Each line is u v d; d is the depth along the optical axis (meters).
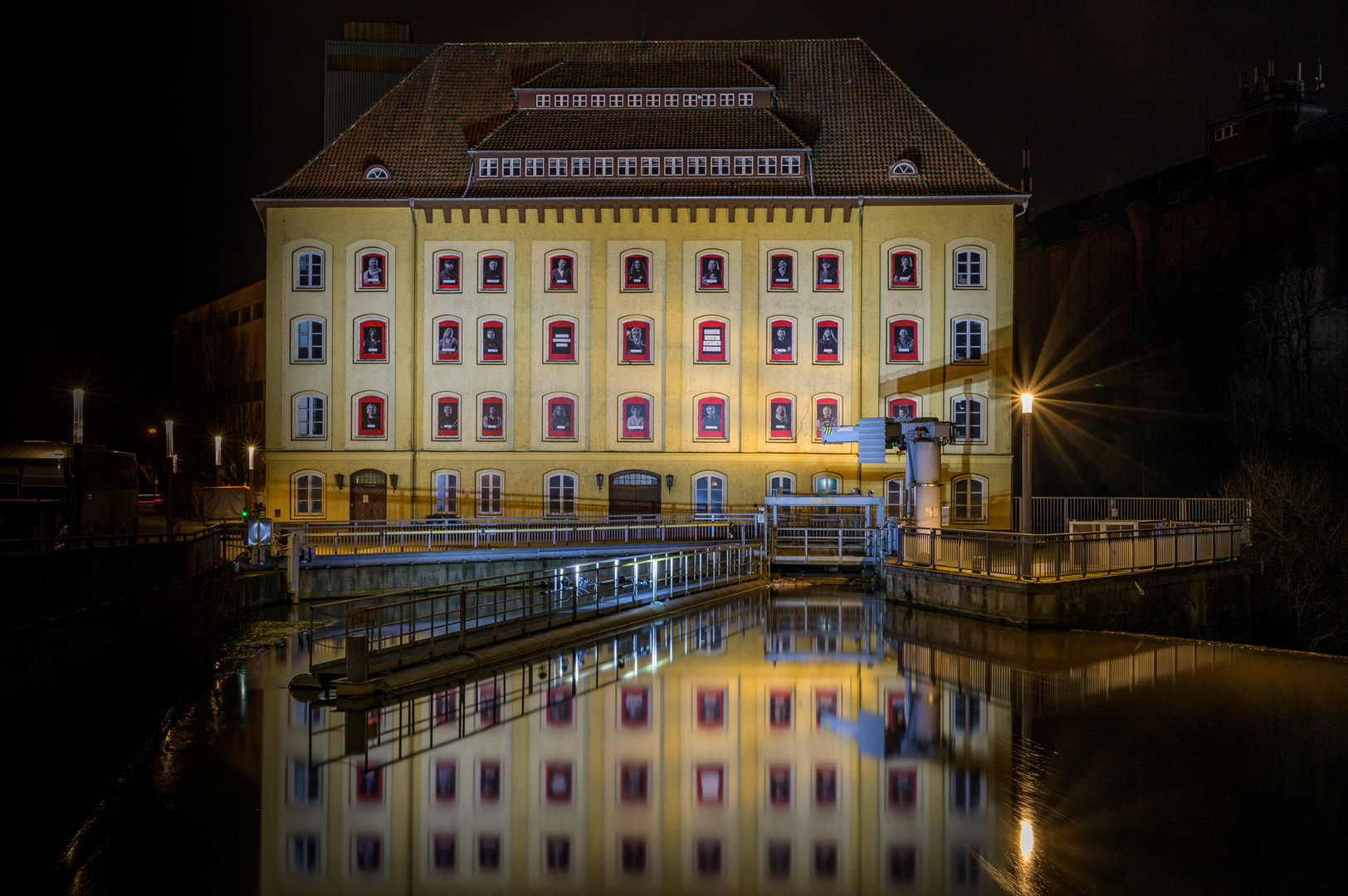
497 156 39.84
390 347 40.28
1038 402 63.44
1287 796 9.34
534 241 40.38
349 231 40.25
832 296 40.00
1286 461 38.50
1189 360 55.22
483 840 8.55
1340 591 32.81
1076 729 11.82
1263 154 53.25
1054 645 17.94
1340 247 48.19
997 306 39.56
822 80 42.81
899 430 29.08
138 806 9.41
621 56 43.56
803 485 39.72
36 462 26.25
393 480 39.94
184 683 15.19
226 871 7.92
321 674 14.52
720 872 7.79
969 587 21.25
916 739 11.45
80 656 13.73
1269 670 15.55
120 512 31.31
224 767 10.60
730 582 26.72
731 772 10.30
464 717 12.64
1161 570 22.62
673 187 39.53
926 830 8.62
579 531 34.28
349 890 7.55
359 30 46.09
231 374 57.94
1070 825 8.66
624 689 14.27
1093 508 36.16
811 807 9.22
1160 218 57.62
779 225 40.09
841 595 25.70
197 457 57.28
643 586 24.25
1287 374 49.19
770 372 40.00
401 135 41.84
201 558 21.48
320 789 9.90
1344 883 7.42
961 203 39.53
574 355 40.28
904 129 41.28
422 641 16.48
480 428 40.16
